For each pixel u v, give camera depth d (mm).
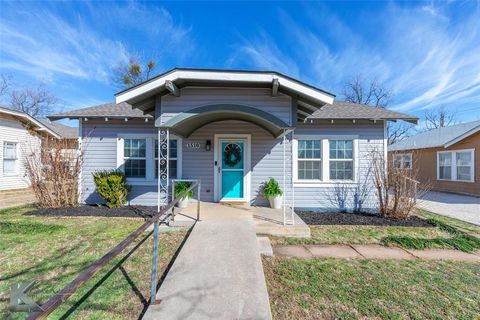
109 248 4848
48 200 8523
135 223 6688
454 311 3018
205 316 2684
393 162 8250
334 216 7918
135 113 8898
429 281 3752
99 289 3363
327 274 3943
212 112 6012
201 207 7918
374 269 4152
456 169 14008
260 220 6504
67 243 5109
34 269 3945
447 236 6012
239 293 3117
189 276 3521
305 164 8867
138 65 23688
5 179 12172
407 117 8500
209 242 4758
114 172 8570
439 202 11320
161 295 3076
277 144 8773
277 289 3477
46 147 8750
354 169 8742
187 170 8828
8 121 12352
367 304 3131
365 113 8922
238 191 8852
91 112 8961
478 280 3801
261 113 5785
